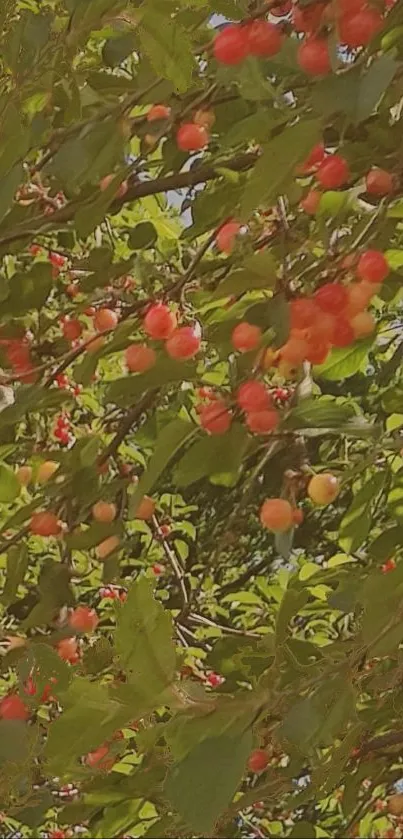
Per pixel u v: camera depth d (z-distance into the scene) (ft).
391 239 7.68
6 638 8.91
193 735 4.42
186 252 11.96
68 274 12.18
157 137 8.44
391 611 5.16
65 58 6.40
